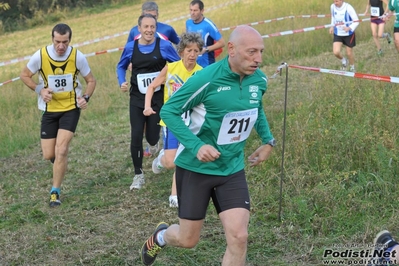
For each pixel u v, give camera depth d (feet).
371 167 19.51
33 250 17.11
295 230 16.65
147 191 21.53
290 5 60.44
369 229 15.99
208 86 12.45
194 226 13.07
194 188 12.98
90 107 36.14
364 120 22.44
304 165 20.45
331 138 21.24
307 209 17.21
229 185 12.87
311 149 21.13
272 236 16.52
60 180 20.98
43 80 20.57
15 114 36.09
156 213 19.24
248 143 24.57
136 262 15.90
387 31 48.01
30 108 36.86
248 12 62.54
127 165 25.29
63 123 20.80
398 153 19.72
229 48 12.39
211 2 92.84
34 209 20.30
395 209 17.07
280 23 53.11
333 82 28.53
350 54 37.19
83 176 24.21
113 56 51.26
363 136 20.70
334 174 19.62
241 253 12.37
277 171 20.68
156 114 21.70
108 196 21.47
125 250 16.66
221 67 12.51
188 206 12.98
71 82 20.58
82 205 20.72
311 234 16.39
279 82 35.91
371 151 19.79
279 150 21.63
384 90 25.79
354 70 35.91
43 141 21.21
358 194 18.13
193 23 27.73
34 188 23.18
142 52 21.39
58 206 20.80
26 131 32.35
